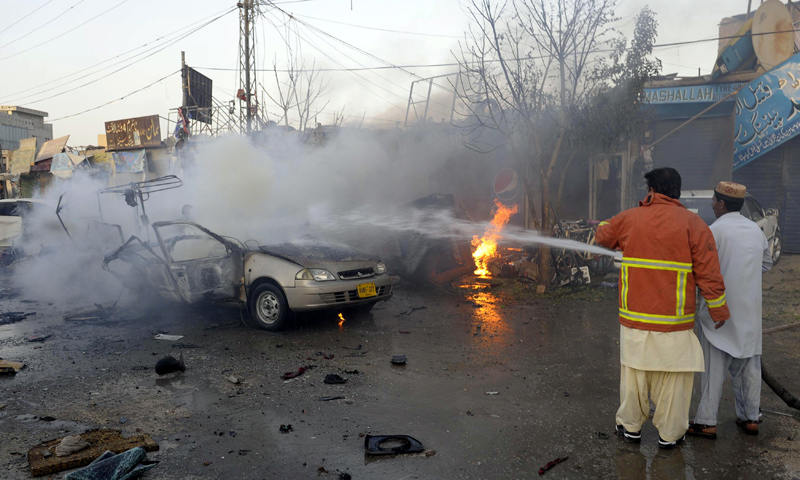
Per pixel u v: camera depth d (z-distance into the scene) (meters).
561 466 3.16
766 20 11.84
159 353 5.55
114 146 22.88
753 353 3.46
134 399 4.25
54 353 5.57
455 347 5.76
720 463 3.21
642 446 3.43
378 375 4.84
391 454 3.29
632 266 3.31
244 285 6.68
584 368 5.02
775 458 3.27
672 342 3.20
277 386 4.55
